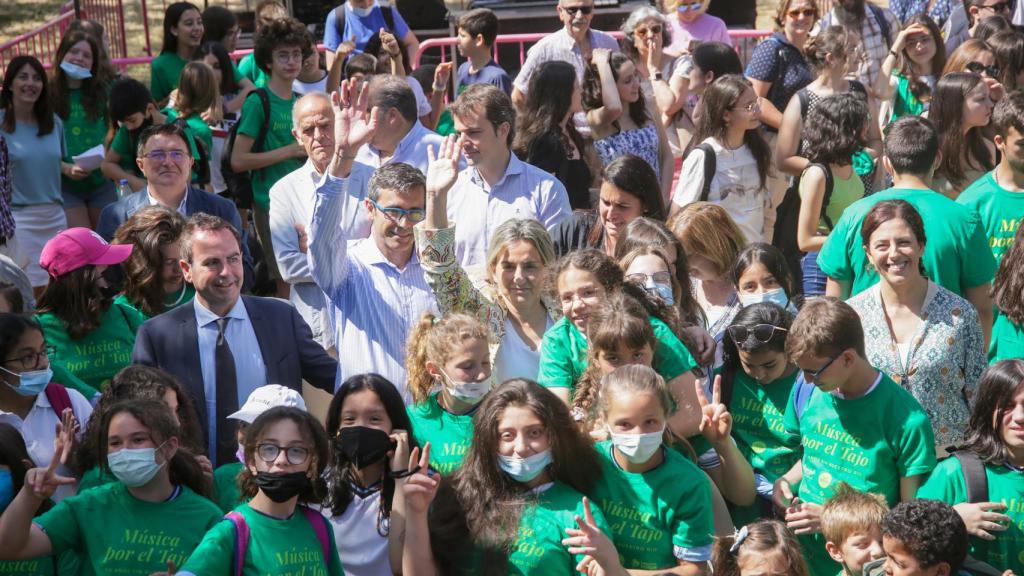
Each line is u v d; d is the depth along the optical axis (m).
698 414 4.94
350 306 5.79
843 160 6.91
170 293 6.34
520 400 4.48
